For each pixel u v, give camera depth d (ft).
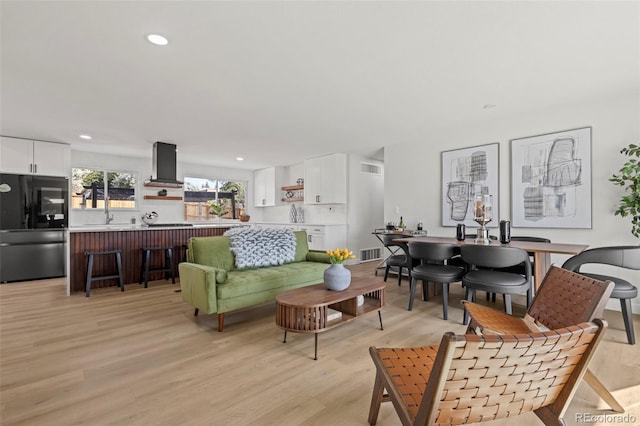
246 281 9.67
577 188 11.43
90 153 20.18
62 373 6.61
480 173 13.97
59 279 16.60
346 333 8.91
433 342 8.30
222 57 7.98
